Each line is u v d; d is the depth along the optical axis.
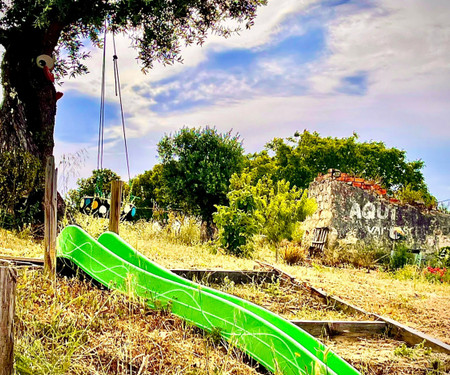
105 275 5.14
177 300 4.58
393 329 5.19
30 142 10.59
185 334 4.18
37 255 6.69
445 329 5.83
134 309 4.50
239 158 22.09
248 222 12.09
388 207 16.30
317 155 38.44
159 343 3.85
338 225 15.69
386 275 11.82
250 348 3.92
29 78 10.79
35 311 3.96
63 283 5.04
